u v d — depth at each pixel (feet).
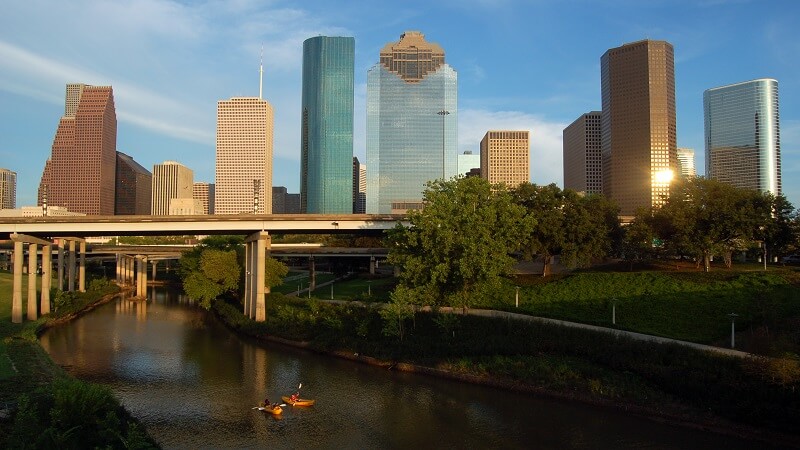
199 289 369.09
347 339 254.27
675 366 178.09
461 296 235.61
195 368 227.40
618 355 192.95
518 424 163.02
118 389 196.24
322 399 186.80
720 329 205.77
